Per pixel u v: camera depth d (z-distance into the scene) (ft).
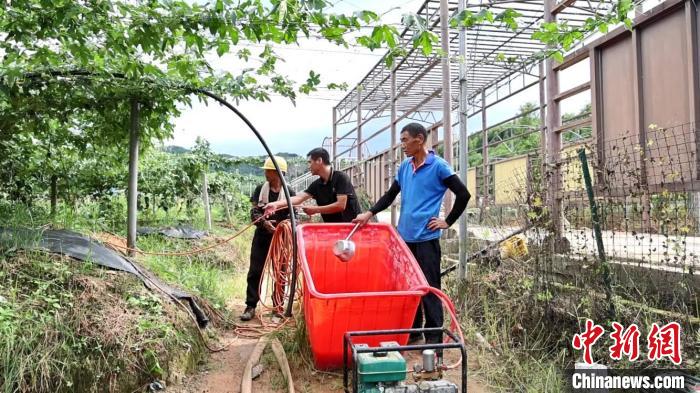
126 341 9.59
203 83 15.69
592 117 15.97
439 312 11.91
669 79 12.96
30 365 8.32
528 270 13.62
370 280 12.75
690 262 11.78
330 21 10.50
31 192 20.72
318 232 12.77
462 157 15.62
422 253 12.11
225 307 15.74
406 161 12.95
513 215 16.35
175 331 10.77
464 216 15.48
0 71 11.80
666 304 11.45
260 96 16.10
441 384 7.75
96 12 10.57
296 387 10.28
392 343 8.34
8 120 14.71
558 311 12.23
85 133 18.94
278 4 9.80
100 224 19.97
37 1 10.66
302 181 71.20
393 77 35.94
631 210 11.78
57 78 13.74
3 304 9.07
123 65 13.58
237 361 11.71
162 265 16.38
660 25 13.29
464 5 16.25
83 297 10.13
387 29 10.36
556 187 13.66
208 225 32.58
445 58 15.51
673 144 12.37
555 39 11.87
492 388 10.36
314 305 9.66
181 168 32.58
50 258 11.28
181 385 10.16
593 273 11.55
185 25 10.73
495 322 12.69
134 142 16.92
